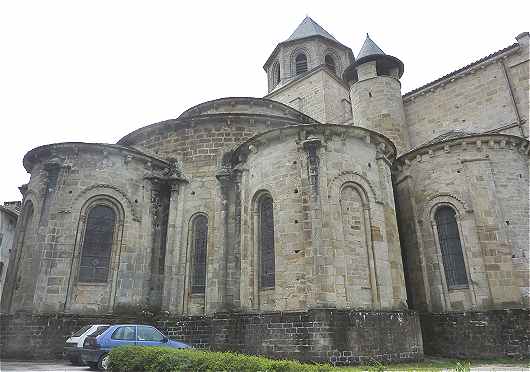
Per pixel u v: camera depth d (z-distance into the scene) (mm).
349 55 36281
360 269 14836
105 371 11688
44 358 14945
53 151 18016
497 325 15375
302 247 14688
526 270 16125
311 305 13750
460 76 24078
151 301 17703
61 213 16938
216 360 8406
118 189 18031
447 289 17266
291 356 13328
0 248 27906
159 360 9250
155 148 21125
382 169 16891
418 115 25688
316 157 15383
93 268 16938
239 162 18688
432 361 14703
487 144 18031
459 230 17422
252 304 15578
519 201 17250
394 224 16562
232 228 17906
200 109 23797
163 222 19016
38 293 15672
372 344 13414
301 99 32406
